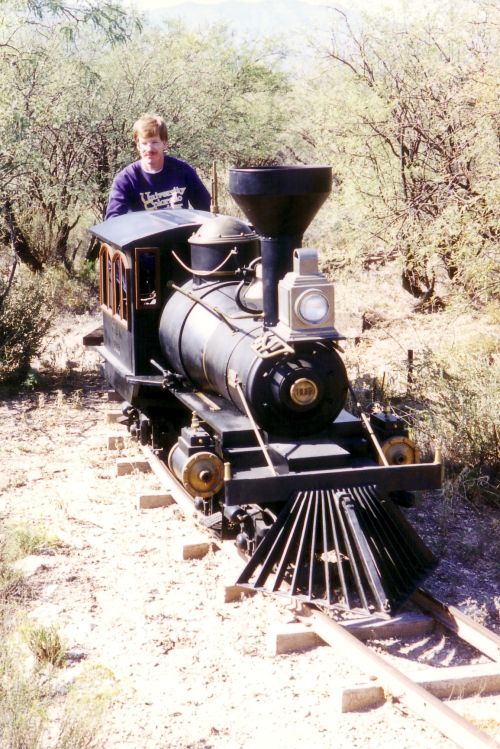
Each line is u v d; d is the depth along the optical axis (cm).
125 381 760
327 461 538
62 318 1429
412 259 1201
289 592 518
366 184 1259
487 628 512
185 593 549
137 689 444
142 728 411
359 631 495
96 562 593
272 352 538
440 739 398
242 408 571
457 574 589
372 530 521
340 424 574
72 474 766
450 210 1039
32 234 1648
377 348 1169
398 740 399
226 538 596
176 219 736
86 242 1908
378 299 1409
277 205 542
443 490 708
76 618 516
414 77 1216
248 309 590
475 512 701
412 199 1184
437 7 1209
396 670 434
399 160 1246
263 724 415
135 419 833
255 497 514
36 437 875
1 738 381
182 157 1825
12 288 1192
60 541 619
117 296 784
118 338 788
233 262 667
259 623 512
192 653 480
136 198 816
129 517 671
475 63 1065
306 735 405
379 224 1213
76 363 1177
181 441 596
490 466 754
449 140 1152
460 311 1101
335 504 522
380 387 932
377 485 530
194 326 649
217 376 600
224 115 1969
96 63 1734
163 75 1809
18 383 1069
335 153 1365
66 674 455
